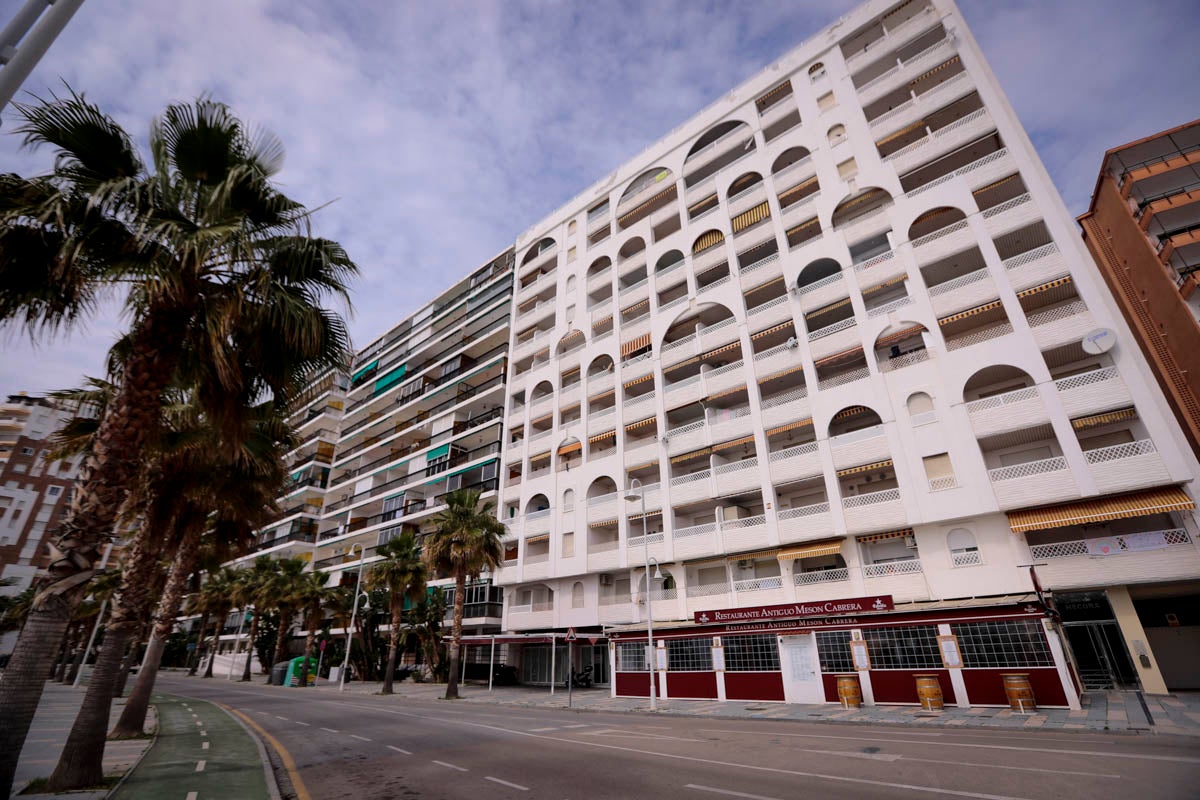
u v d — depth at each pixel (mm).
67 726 16625
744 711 17078
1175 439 18266
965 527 21312
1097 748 9469
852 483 25656
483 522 28062
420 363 54312
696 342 31422
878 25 30688
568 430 35750
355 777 9047
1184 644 19906
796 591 24141
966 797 6812
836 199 28484
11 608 50219
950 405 22453
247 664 45531
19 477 66312
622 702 21688
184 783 8539
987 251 23266
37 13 4324
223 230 7887
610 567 30516
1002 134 24406
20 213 7152
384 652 42031
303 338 9125
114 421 7934
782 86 33250
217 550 17406
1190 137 23234
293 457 65688
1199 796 6375
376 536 48625
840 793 7188
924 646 16594
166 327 8414
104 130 7965
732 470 27547
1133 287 25766
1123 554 18359
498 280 48094
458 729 14734
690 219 35219
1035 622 15156
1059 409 20297
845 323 26078
